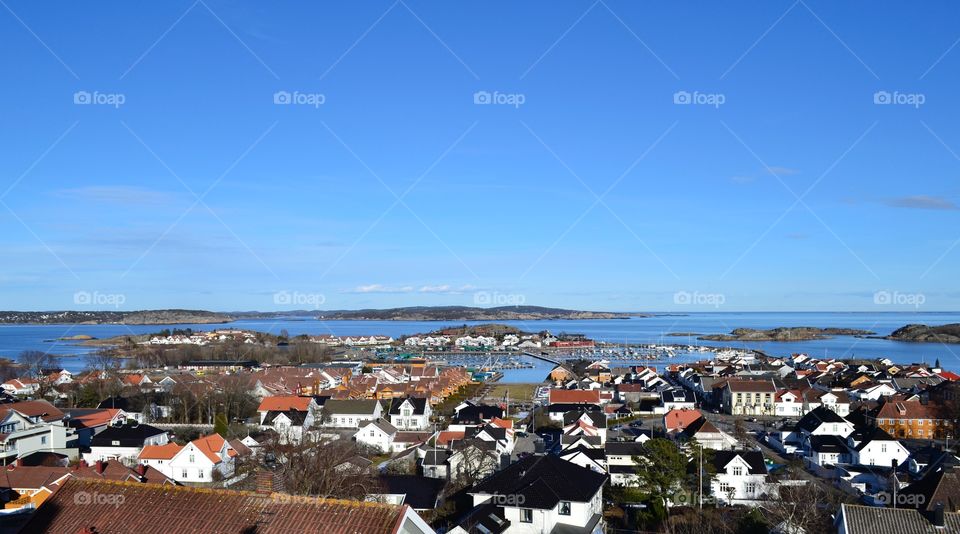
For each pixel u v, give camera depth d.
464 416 126.25
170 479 74.00
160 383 160.00
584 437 97.19
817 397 149.12
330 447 82.69
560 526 49.66
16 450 85.12
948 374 189.25
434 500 61.12
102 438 94.69
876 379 178.50
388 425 112.25
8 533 27.02
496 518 49.34
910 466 86.38
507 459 94.06
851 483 80.81
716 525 58.41
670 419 117.62
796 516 56.78
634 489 72.25
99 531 22.77
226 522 22.48
